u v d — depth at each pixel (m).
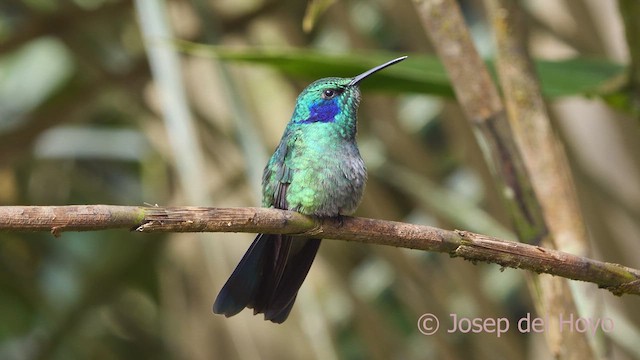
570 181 6.18
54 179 13.06
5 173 11.99
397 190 10.98
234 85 7.98
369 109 10.26
